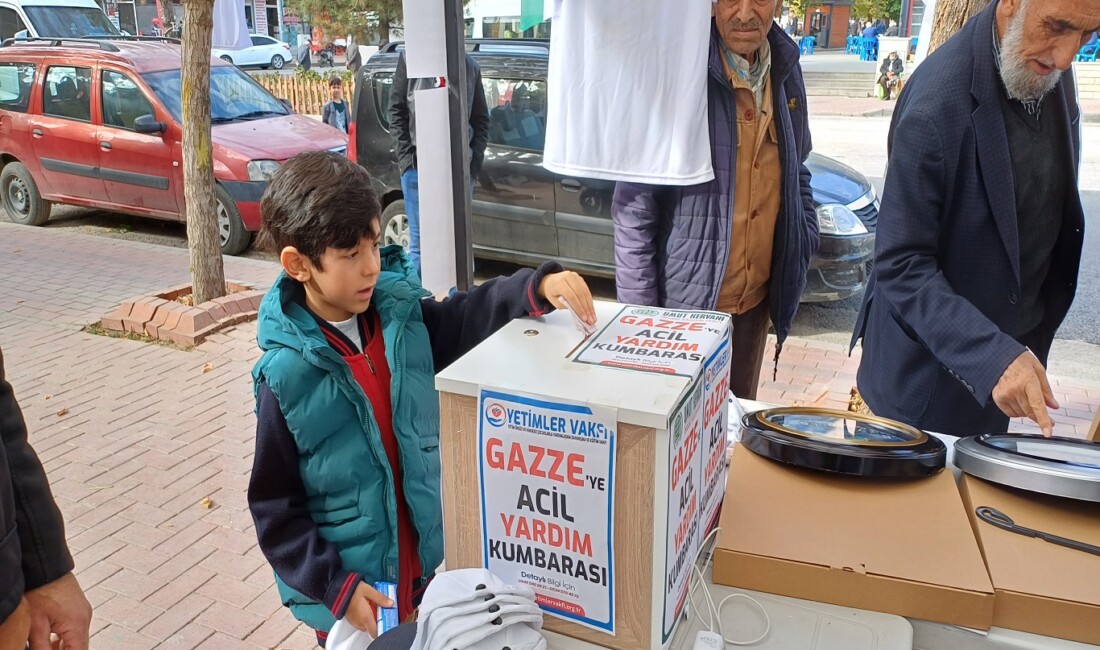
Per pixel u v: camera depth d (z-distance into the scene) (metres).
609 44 2.35
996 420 2.06
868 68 16.78
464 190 2.95
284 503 1.38
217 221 5.39
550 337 1.18
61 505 3.31
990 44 1.79
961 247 1.91
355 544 1.42
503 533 1.06
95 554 2.99
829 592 1.10
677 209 2.48
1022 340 2.10
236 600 2.74
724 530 1.17
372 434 1.41
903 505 1.22
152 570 2.90
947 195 1.85
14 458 1.33
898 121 1.97
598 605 1.03
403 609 1.51
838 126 12.47
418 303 1.52
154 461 3.66
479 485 1.05
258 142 6.88
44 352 5.01
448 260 3.02
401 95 4.38
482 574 1.04
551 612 1.06
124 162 7.17
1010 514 1.20
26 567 1.33
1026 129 1.85
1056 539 1.13
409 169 4.22
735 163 2.40
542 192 5.32
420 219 2.88
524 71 5.27
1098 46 14.11
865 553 1.11
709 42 2.31
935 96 1.81
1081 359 4.75
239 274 6.35
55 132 7.53
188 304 5.54
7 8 11.99
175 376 4.61
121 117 7.20
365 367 1.45
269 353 1.37
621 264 2.60
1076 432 3.84
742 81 2.38
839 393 4.27
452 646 0.94
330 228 1.28
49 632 1.35
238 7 6.25
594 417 0.94
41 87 7.63
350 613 1.30
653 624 1.00
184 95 5.06
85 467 3.61
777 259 2.58
